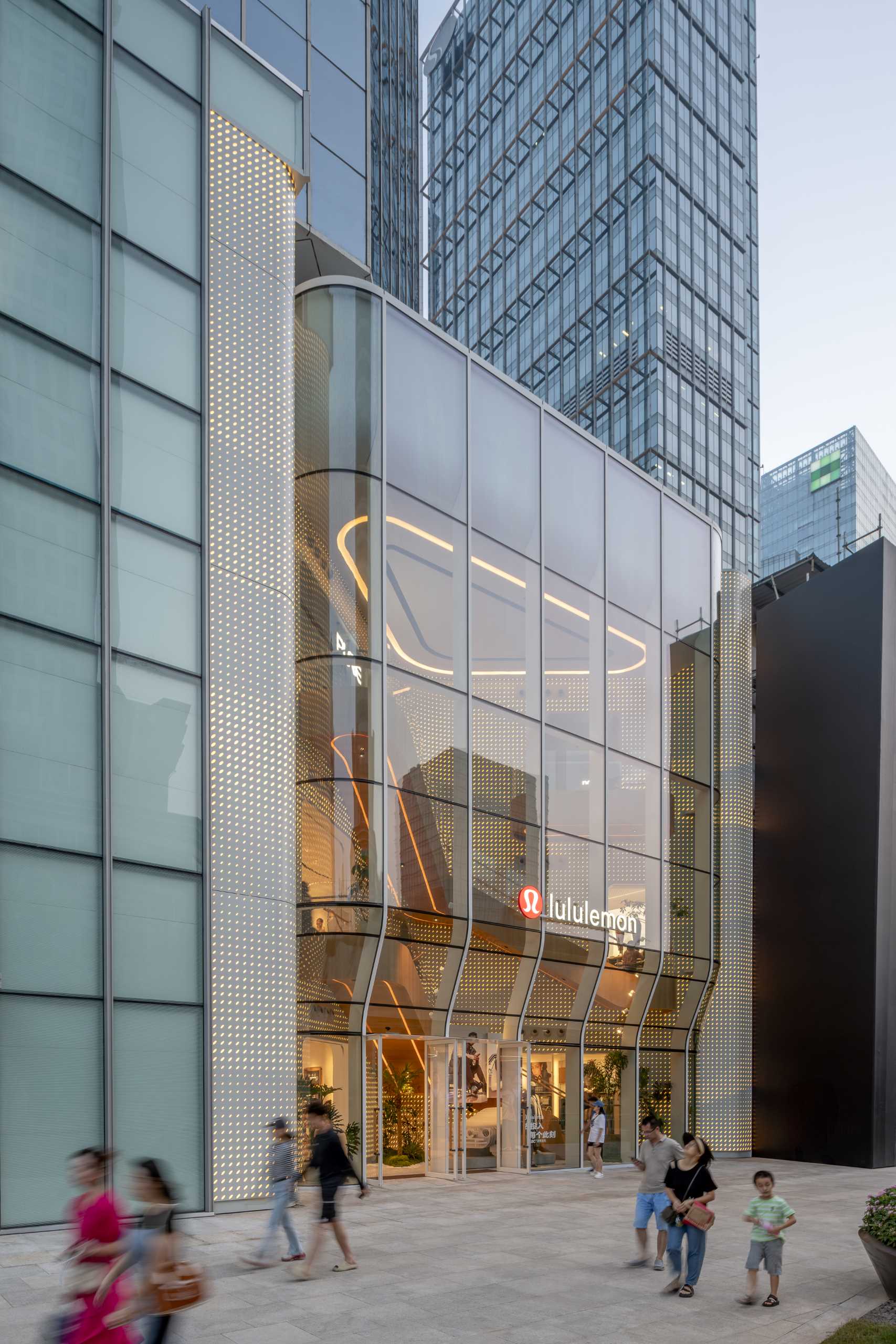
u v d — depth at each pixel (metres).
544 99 104.75
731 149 97.62
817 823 27.52
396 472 20.78
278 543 18.47
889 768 26.50
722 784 28.86
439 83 127.25
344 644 19.52
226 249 18.34
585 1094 23.62
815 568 31.86
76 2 16.45
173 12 18.03
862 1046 25.45
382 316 20.92
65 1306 7.01
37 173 15.59
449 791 20.89
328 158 25.31
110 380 16.09
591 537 25.81
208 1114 15.62
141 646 16.05
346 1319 9.67
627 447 85.81
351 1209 16.25
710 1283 11.84
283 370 19.08
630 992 25.00
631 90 91.81
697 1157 11.20
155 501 16.59
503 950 21.81
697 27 95.50
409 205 77.50
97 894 14.84
